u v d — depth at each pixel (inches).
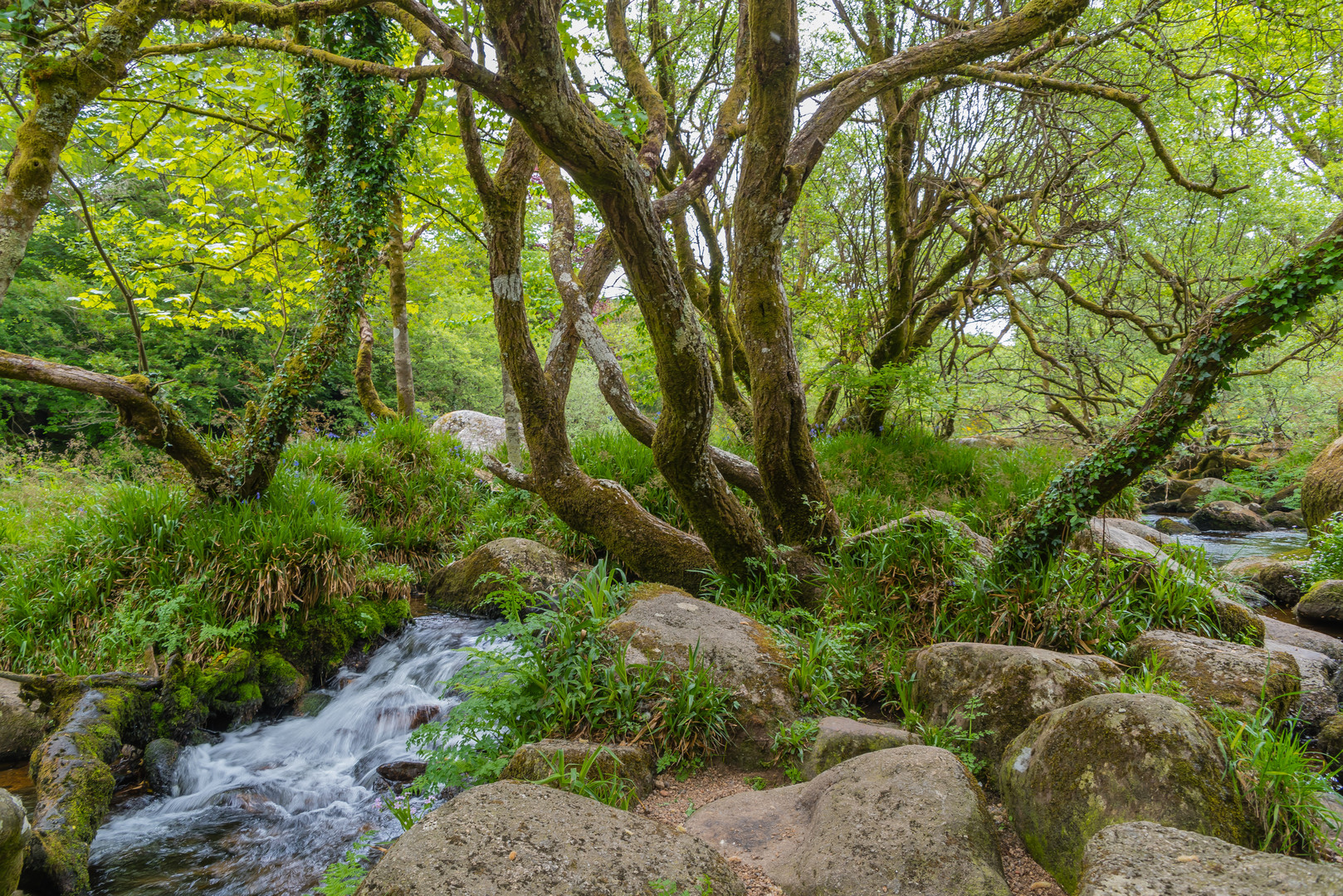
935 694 132.6
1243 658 137.6
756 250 173.8
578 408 914.1
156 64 205.8
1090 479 151.1
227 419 258.2
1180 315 321.7
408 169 271.9
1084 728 96.3
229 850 121.3
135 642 171.3
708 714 129.4
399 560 266.2
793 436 182.9
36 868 104.8
